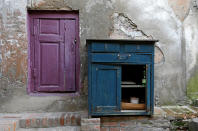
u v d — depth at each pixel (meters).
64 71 3.03
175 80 3.06
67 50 3.02
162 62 3.04
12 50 2.85
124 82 2.72
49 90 3.02
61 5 2.89
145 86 2.53
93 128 2.49
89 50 2.42
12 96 2.87
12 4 2.83
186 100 3.07
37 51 2.99
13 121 2.50
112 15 2.95
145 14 2.99
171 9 3.03
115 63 2.45
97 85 2.46
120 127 2.70
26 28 2.87
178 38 3.05
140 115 2.71
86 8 2.91
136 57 2.46
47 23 3.00
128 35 2.98
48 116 2.69
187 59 3.08
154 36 3.01
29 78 2.96
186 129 2.71
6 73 2.85
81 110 2.93
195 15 3.07
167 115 2.70
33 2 2.87
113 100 2.49
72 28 3.01
